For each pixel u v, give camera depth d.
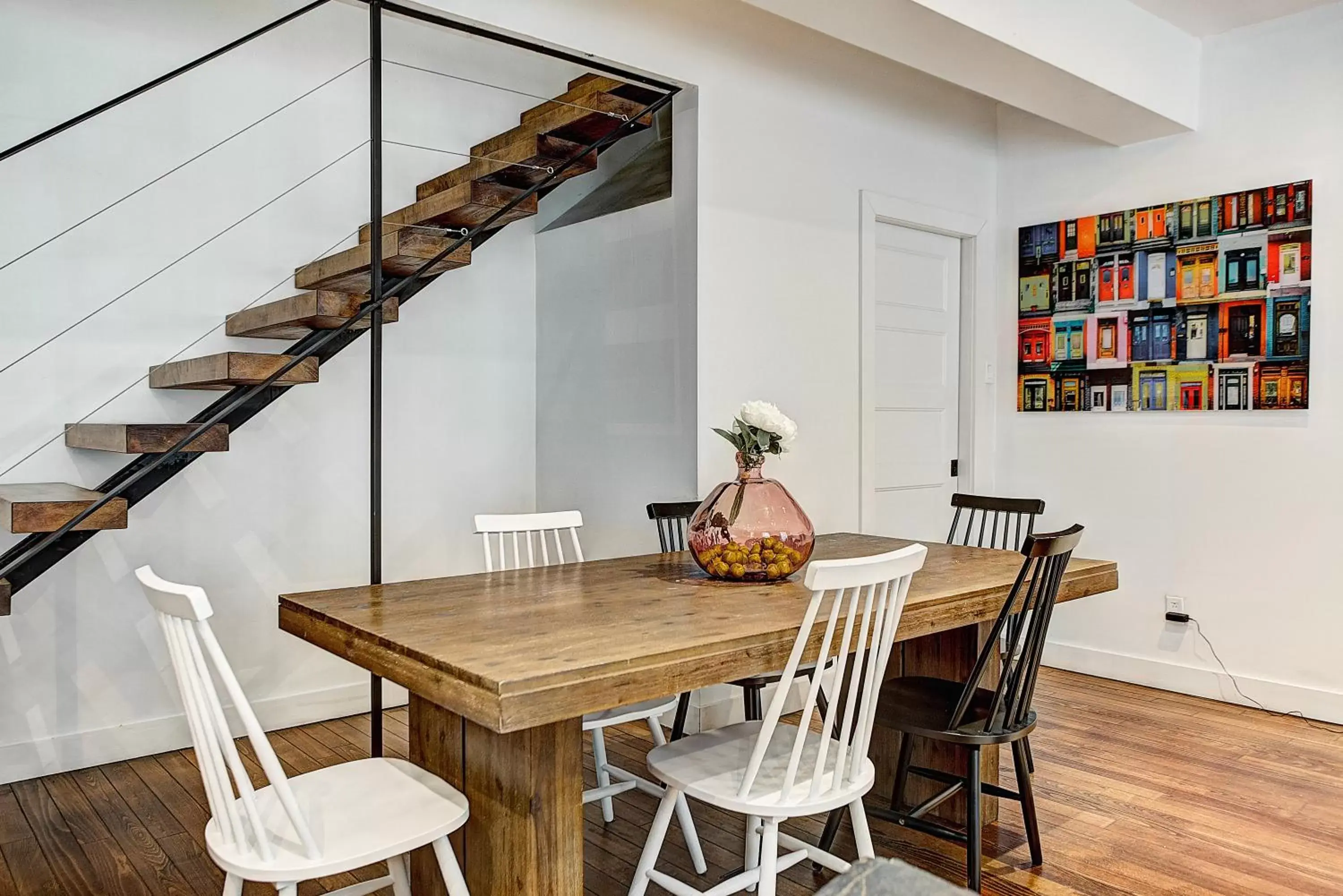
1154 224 4.29
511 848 1.85
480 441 4.40
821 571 1.76
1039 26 3.30
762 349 3.90
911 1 2.84
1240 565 4.04
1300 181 3.84
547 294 4.51
